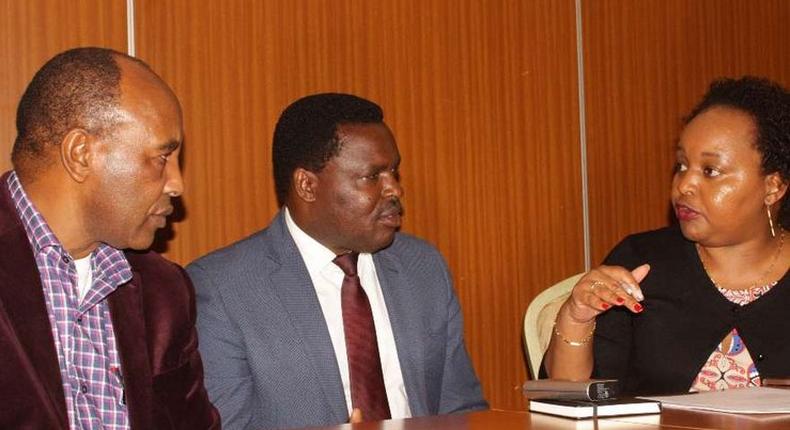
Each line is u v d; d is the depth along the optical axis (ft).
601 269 7.36
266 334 7.70
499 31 11.53
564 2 12.07
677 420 5.54
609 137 12.43
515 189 11.62
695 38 13.29
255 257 7.95
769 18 14.11
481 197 11.35
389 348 8.12
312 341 7.76
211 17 9.64
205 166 9.59
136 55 9.23
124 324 6.26
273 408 7.66
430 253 8.58
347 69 10.43
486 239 11.39
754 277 8.01
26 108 5.93
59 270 5.98
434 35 11.03
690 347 7.94
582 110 12.19
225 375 7.59
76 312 6.02
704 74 13.37
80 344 6.05
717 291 8.00
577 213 12.13
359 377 7.85
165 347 6.49
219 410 7.50
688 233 7.82
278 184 8.26
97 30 9.04
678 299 8.08
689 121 7.94
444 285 8.48
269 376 7.66
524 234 11.69
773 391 6.54
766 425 5.34
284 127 8.05
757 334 7.82
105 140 5.84
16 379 5.58
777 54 14.17
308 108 7.95
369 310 8.02
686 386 7.91
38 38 8.77
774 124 7.61
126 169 5.88
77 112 5.81
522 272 11.68
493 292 11.45
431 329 8.27
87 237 6.02
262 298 7.78
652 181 12.81
